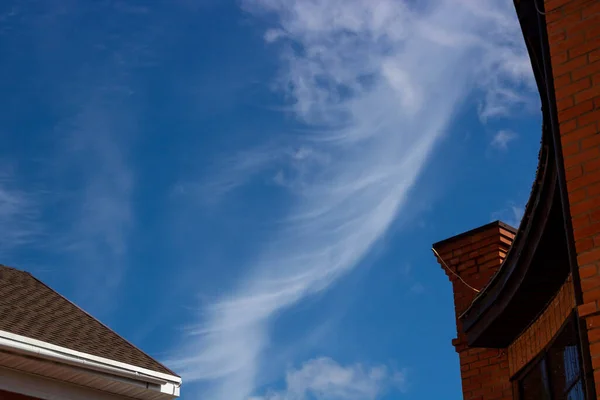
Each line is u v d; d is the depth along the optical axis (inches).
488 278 398.6
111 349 430.9
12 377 374.0
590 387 198.4
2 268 511.5
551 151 249.3
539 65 253.1
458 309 407.5
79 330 441.4
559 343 301.1
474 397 377.1
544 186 263.6
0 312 412.2
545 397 319.6
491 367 376.2
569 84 226.1
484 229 408.2
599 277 202.8
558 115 225.6
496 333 349.7
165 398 427.2
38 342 376.2
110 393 410.6
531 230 281.4
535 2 242.8
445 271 423.2
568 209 217.3
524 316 332.5
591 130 217.5
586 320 202.7
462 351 394.6
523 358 345.7
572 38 230.2
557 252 281.0
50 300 483.5
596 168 212.8
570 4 234.5
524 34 252.5
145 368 418.9
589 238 208.1
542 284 302.7
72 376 391.5
